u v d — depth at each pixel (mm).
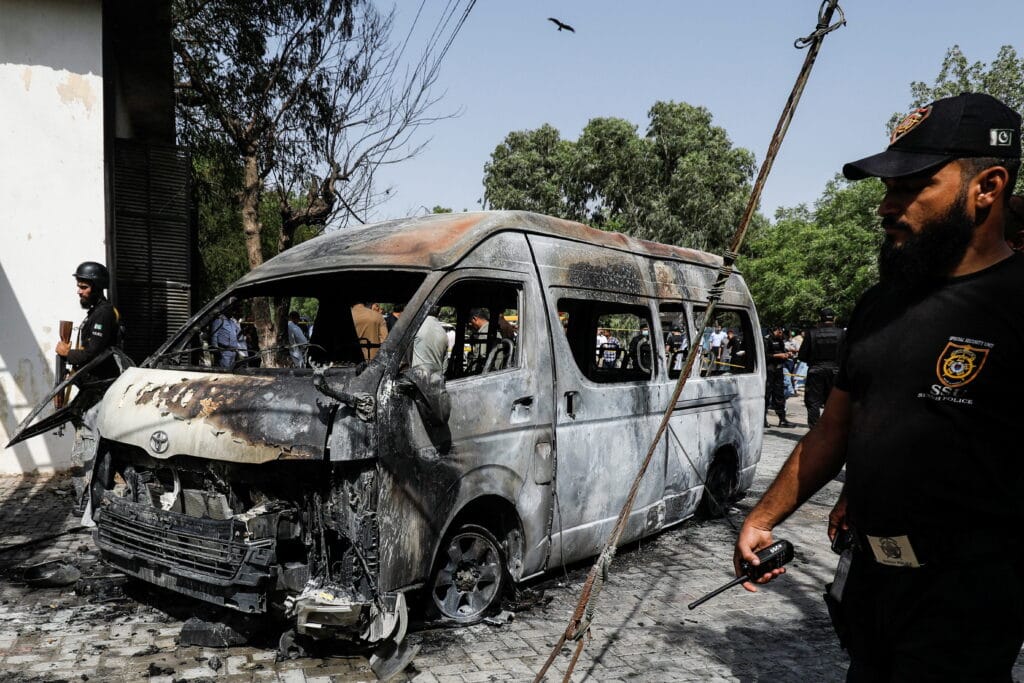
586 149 42500
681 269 6266
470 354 4832
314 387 3520
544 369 4496
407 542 3590
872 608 1875
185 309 10078
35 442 7824
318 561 3553
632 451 5258
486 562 4238
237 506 3617
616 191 42562
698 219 42781
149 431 3711
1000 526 1680
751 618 4484
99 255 8219
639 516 5406
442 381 3629
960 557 1683
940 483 1689
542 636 4066
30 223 7902
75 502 6680
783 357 13891
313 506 3564
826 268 36438
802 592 4969
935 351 1712
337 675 3512
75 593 4527
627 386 5254
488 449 4066
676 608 4609
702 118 46906
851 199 36188
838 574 2027
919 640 1729
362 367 3619
